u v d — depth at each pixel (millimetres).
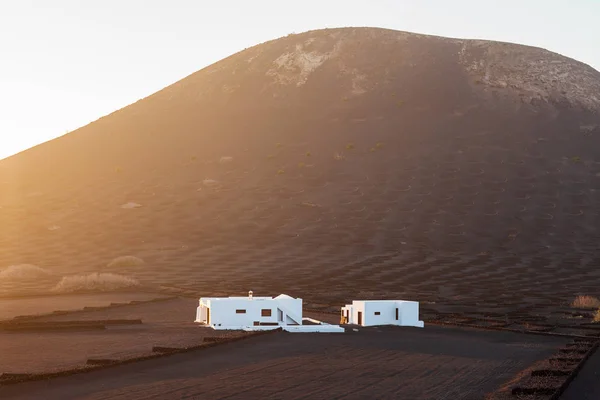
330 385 27078
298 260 104312
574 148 148000
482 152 145250
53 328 45031
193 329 45875
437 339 42781
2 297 70250
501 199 129125
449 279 89312
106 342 38688
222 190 141000
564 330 49375
